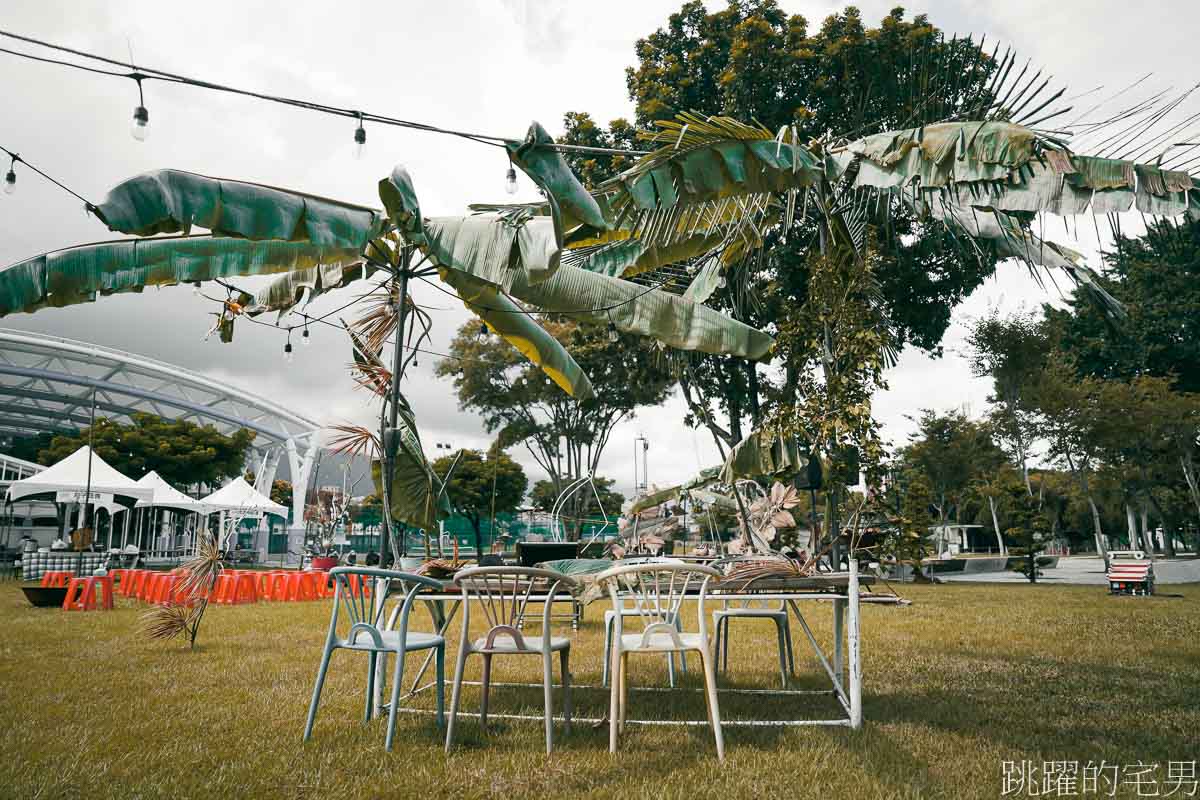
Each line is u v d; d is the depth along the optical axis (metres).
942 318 16.72
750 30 16.20
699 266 7.09
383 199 4.09
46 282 3.78
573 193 3.77
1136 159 4.07
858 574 4.41
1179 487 28.30
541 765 3.42
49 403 40.97
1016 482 27.52
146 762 3.41
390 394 5.93
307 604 12.09
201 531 7.57
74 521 31.36
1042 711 4.46
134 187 3.15
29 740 3.74
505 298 5.84
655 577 3.93
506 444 23.94
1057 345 22.47
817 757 3.49
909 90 5.45
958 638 7.75
